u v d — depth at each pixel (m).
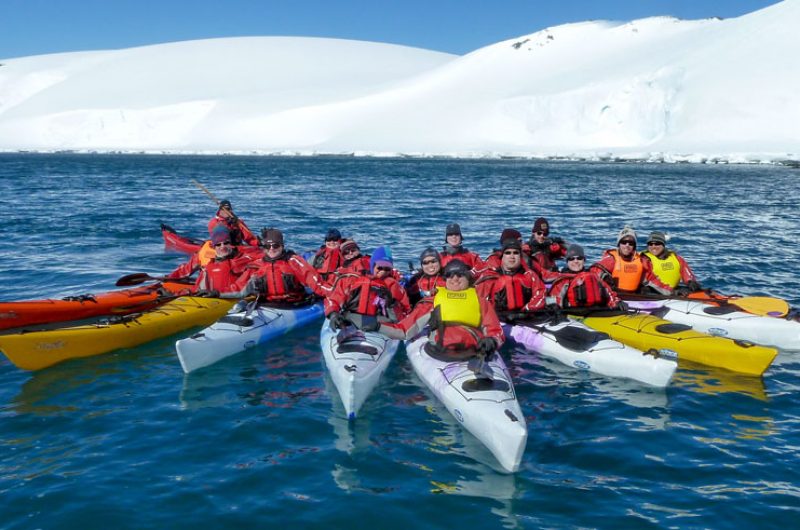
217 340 7.86
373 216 24.86
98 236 18.36
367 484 5.16
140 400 6.79
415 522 4.65
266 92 136.88
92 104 133.62
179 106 128.50
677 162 77.81
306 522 4.64
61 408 6.57
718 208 27.48
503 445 5.37
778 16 95.00
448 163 82.38
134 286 11.63
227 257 9.84
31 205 27.00
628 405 6.62
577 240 18.81
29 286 11.86
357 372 6.61
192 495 4.98
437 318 7.03
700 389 7.02
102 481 5.17
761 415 6.38
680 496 4.96
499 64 128.88
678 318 9.07
